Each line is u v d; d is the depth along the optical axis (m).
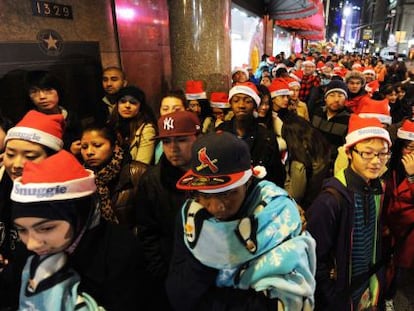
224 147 1.00
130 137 2.57
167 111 2.81
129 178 2.06
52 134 1.58
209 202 1.02
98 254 1.10
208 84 3.92
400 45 42.97
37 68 2.86
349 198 1.50
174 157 1.67
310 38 28.00
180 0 3.69
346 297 1.57
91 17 3.52
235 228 1.02
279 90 3.28
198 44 3.81
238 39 9.02
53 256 1.03
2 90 2.54
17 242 1.28
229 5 3.99
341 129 3.33
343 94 3.38
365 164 1.50
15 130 1.52
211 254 1.02
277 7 11.51
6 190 1.55
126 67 4.17
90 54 3.49
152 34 4.72
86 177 1.07
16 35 2.68
